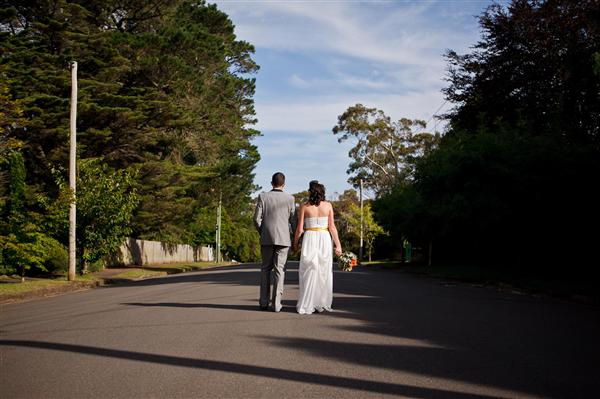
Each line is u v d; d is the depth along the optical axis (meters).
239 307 9.94
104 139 29.75
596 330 7.68
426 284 17.55
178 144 37.44
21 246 16.67
